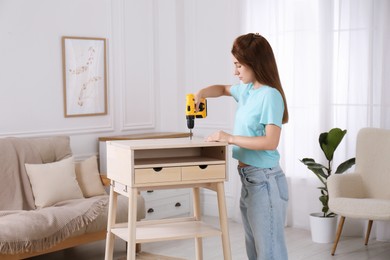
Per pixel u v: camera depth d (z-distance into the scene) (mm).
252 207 2742
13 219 3859
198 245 3176
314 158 5188
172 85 6102
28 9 4926
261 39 2746
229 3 5730
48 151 4734
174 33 6059
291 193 5367
